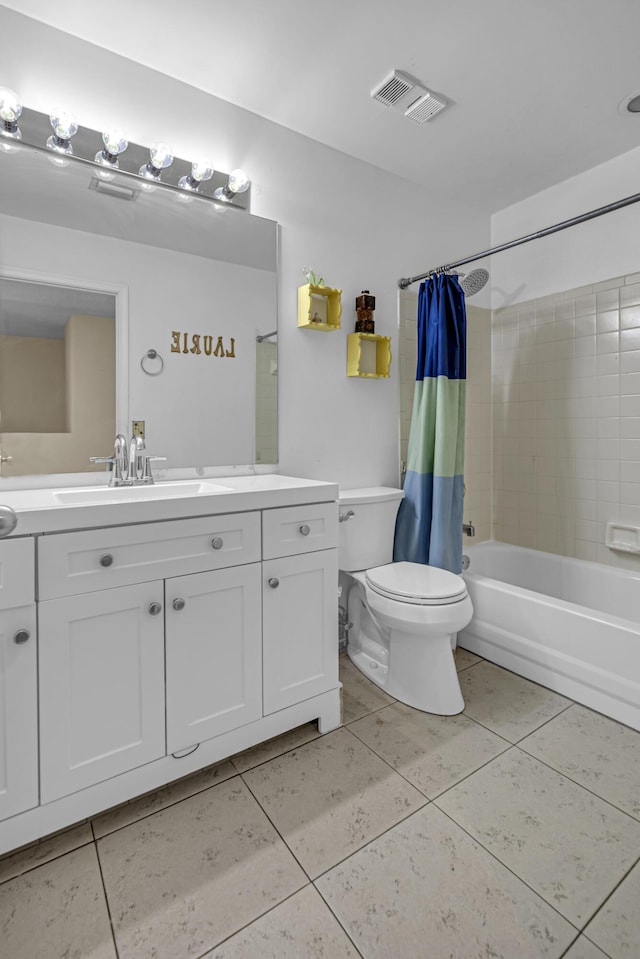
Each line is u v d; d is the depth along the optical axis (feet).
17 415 5.11
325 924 3.35
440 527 7.24
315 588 5.35
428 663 5.95
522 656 6.72
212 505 4.54
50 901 3.53
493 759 5.04
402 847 3.97
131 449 5.60
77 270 5.40
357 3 4.91
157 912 3.45
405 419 8.35
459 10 5.01
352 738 5.41
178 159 5.93
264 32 5.25
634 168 7.54
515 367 9.37
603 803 4.42
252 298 6.59
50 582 3.77
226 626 4.70
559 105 6.51
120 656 4.12
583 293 8.25
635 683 5.49
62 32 5.21
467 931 3.29
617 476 7.88
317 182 7.20
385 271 8.03
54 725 3.84
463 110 6.58
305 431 7.19
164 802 4.51
